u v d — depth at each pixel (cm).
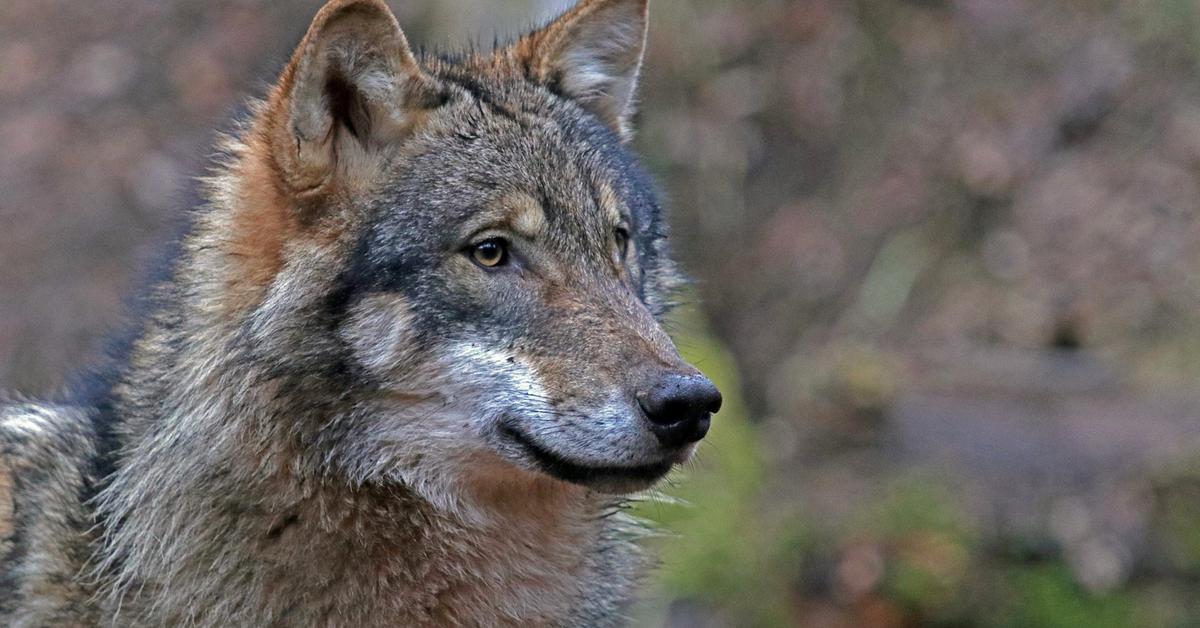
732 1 2011
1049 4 1981
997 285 1706
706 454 1448
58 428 675
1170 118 1800
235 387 609
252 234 621
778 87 1961
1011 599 1346
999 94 1911
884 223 1828
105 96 2033
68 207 1867
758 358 1766
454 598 646
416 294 610
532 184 629
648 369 593
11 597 629
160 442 622
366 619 629
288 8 2122
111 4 2173
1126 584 1334
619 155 702
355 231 613
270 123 614
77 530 638
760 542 1423
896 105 1936
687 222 1859
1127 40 1895
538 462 612
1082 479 1415
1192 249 1642
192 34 2109
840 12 2019
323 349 605
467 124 640
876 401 1572
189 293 639
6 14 2194
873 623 1368
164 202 1794
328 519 614
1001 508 1412
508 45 745
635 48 755
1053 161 1816
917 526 1415
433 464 625
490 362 612
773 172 1912
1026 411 1487
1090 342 1596
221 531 614
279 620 620
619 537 729
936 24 1998
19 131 1997
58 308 1742
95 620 626
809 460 1563
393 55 618
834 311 1764
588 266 633
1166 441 1410
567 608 680
